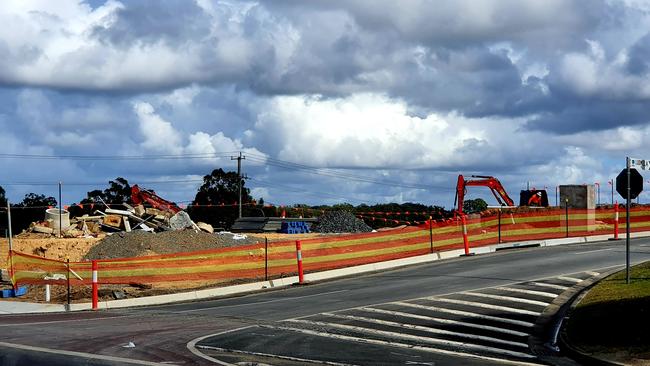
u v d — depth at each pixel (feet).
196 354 50.75
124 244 118.01
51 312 78.02
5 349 52.90
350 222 171.63
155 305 82.12
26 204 229.45
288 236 145.59
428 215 184.85
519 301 72.64
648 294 64.28
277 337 57.93
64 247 122.52
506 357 50.75
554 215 134.92
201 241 124.16
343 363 48.16
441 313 67.92
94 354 50.72
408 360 49.26
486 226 127.13
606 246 114.83
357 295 79.51
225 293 88.69
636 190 73.72
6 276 97.25
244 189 255.29
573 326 57.67
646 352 47.37
